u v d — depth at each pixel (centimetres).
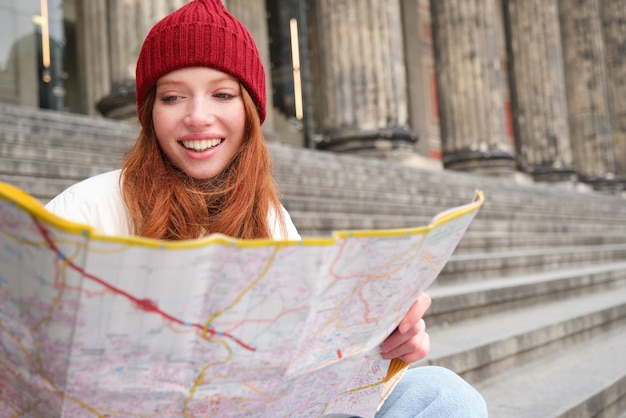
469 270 575
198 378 82
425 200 924
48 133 593
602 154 2366
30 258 67
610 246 1023
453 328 397
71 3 1370
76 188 117
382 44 1352
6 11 1281
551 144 2067
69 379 77
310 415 110
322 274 81
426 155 2028
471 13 1700
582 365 365
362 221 646
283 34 1778
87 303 69
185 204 119
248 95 125
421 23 2117
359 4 1355
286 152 894
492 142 1680
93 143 588
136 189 118
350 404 117
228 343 80
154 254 67
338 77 1359
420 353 117
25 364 79
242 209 123
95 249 65
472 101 1683
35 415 88
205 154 121
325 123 1388
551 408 274
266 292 77
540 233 980
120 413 83
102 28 1146
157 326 74
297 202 618
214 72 119
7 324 76
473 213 100
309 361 93
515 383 325
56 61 1343
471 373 325
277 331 82
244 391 88
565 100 2289
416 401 126
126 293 70
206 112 119
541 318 436
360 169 983
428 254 95
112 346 74
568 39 2430
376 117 1336
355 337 98
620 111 2597
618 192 2417
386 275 90
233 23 122
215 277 72
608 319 488
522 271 669
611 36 2623
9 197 62
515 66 2141
